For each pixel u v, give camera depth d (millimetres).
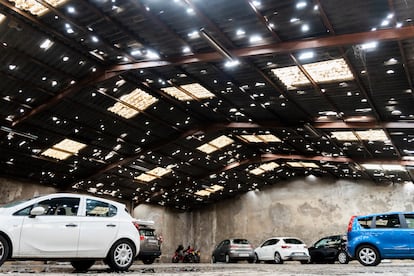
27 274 6531
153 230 19891
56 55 13516
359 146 22359
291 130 20844
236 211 34250
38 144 19719
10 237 6836
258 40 12328
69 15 11469
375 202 29109
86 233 7605
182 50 13273
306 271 9062
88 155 21969
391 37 10742
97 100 16859
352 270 9500
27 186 23312
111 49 13352
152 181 28031
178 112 19219
